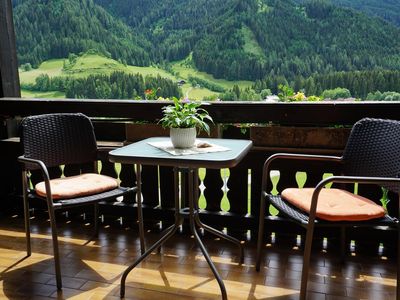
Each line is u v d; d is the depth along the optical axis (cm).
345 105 267
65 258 270
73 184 250
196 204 248
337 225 191
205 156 200
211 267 224
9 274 250
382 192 267
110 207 325
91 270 254
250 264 259
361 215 190
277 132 279
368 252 273
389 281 238
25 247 287
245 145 228
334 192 227
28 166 258
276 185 289
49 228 320
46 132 262
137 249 283
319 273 247
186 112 221
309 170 277
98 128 329
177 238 299
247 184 295
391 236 271
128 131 305
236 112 286
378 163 214
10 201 350
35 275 248
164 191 313
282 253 273
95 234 303
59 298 223
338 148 270
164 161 197
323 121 273
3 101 331
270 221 291
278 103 278
